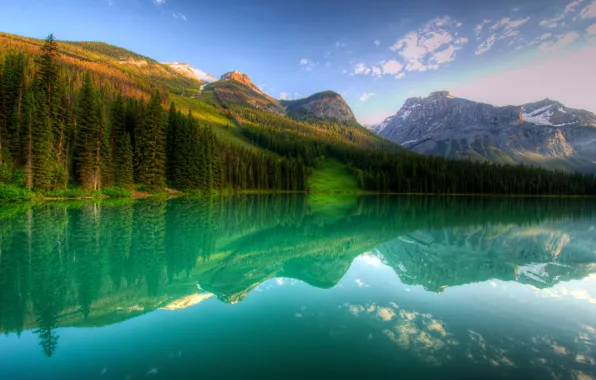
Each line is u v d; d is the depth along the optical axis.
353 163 189.12
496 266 19.22
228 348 8.84
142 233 27.66
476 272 17.70
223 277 16.42
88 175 62.44
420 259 21.41
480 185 151.75
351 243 27.92
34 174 53.00
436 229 37.56
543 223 46.00
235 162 114.50
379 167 168.00
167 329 10.17
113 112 77.06
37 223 30.17
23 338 9.59
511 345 9.01
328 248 25.44
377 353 8.52
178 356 8.45
